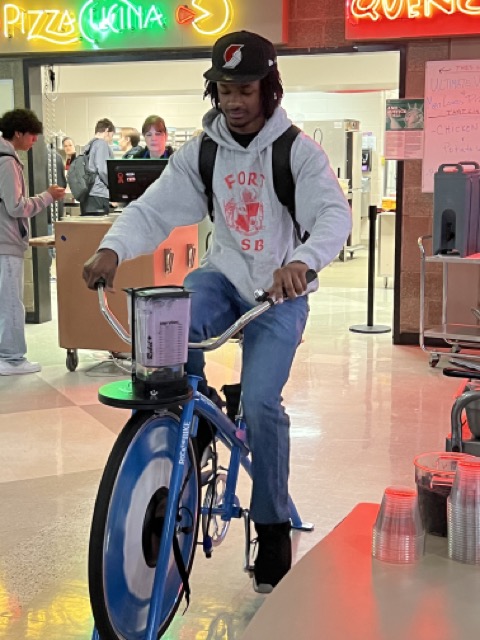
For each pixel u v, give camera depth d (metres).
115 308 5.57
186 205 2.45
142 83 11.56
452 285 6.50
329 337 7.00
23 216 5.60
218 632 2.50
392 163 13.95
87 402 5.09
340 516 3.37
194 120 13.86
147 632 2.07
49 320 7.82
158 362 1.98
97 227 5.54
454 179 4.11
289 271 2.04
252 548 3.05
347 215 2.27
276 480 2.37
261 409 2.30
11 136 5.62
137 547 2.11
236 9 6.54
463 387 2.20
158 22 6.70
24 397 5.20
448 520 1.63
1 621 2.57
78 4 6.87
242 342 2.45
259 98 2.28
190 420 2.13
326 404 5.02
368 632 1.35
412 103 6.38
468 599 1.46
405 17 6.19
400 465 3.98
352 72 10.65
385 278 9.75
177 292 1.98
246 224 2.38
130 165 5.72
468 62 6.20
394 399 5.12
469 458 1.76
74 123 14.20
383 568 1.57
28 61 7.21
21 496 3.60
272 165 2.32
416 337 6.64
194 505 2.41
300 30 6.59
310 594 1.47
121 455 2.01
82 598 2.71
